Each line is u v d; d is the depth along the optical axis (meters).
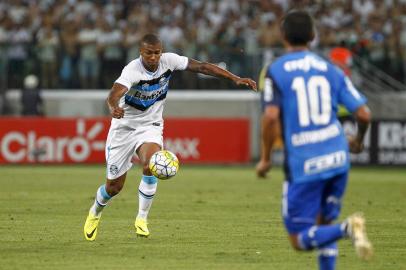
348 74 70.81
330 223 22.06
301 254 28.94
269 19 84.06
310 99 21.06
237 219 38.53
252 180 59.94
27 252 28.94
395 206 44.69
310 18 21.69
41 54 83.12
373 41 81.75
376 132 72.19
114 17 88.69
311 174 20.95
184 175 63.56
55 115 83.12
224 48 80.62
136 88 30.89
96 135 73.12
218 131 73.94
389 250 30.11
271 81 21.14
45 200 45.84
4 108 82.62
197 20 86.50
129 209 42.06
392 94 79.81
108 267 26.25
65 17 87.44
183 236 33.16
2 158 72.75
